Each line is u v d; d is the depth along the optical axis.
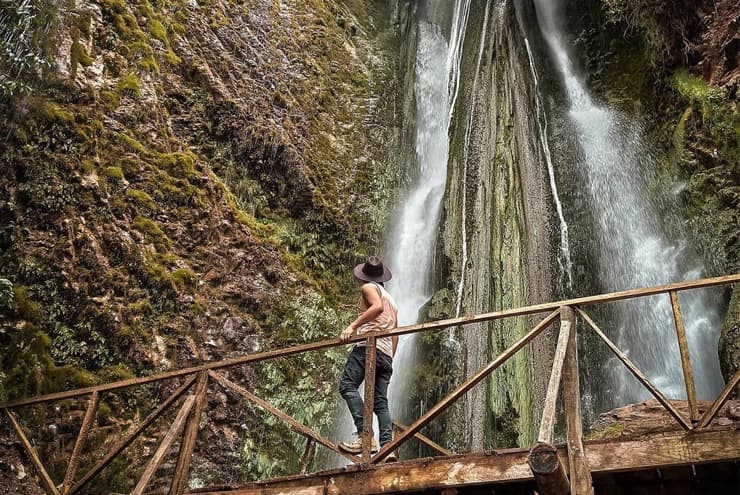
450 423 10.52
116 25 10.63
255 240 11.09
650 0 14.10
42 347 8.02
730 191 11.48
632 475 4.72
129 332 8.76
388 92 16.28
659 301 11.88
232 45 12.84
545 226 13.28
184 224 10.13
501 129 14.06
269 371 10.20
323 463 10.34
